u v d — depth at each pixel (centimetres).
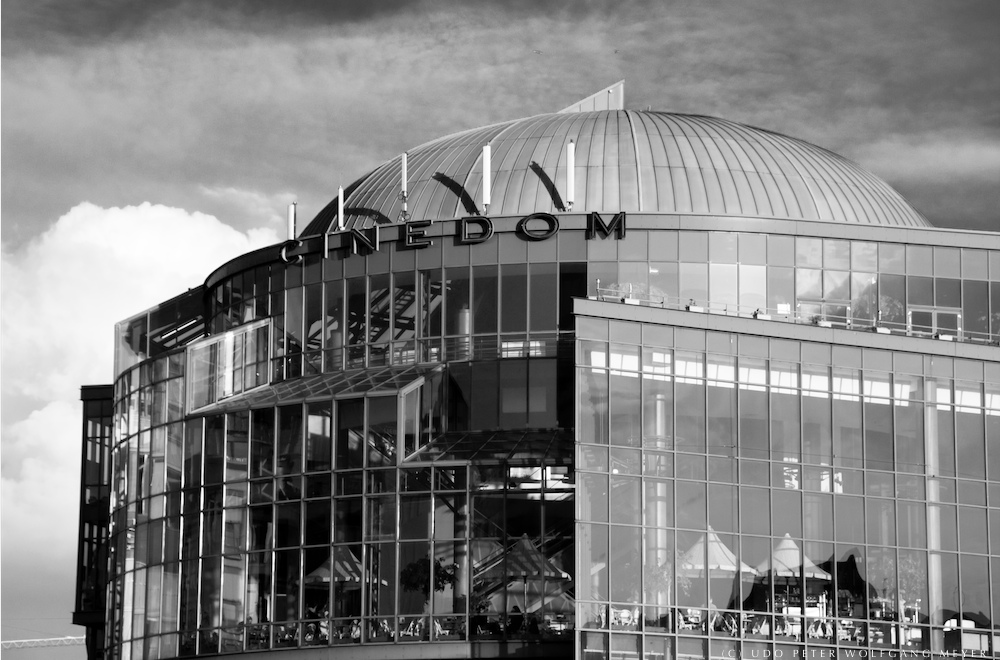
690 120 8838
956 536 7088
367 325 7962
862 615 6894
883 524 7012
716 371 6956
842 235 7788
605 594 6612
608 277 7694
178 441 7938
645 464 6781
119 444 8531
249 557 7481
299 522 7375
